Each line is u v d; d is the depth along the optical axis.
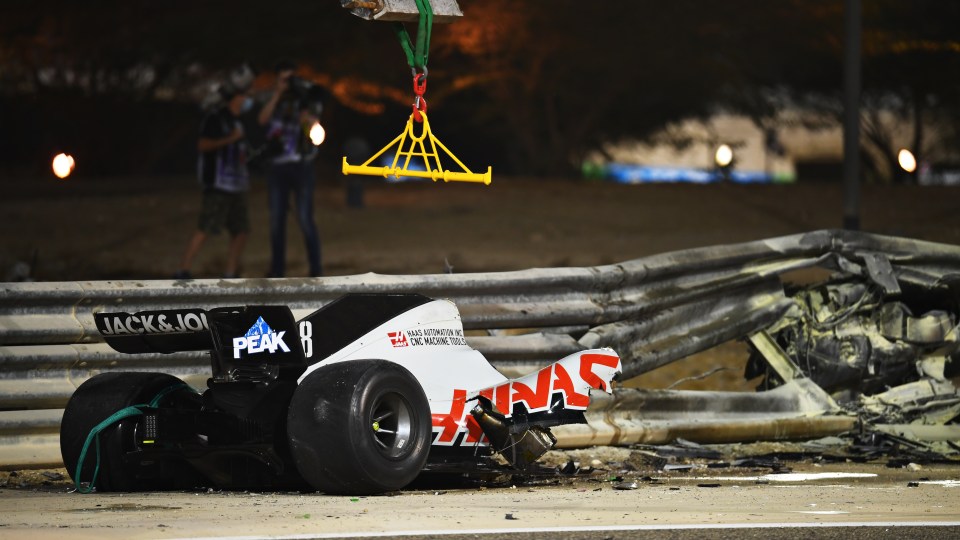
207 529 12.42
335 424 14.79
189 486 16.89
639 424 20.72
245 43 86.75
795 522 13.27
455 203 58.47
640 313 21.59
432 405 16.27
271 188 33.62
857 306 23.55
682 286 22.23
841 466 19.61
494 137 103.69
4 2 82.81
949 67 85.69
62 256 43.09
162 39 86.81
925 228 50.44
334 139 101.25
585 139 99.62
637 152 119.19
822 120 100.88
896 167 99.94
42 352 18.22
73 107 94.00
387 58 87.69
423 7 15.45
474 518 13.30
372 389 15.00
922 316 23.88
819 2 81.12
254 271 40.12
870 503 14.91
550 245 46.94
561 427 19.91
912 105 94.19
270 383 15.66
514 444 16.62
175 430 16.05
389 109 100.31
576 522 13.14
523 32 84.19
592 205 57.94
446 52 86.31
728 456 20.67
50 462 18.09
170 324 15.77
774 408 22.19
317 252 33.97
